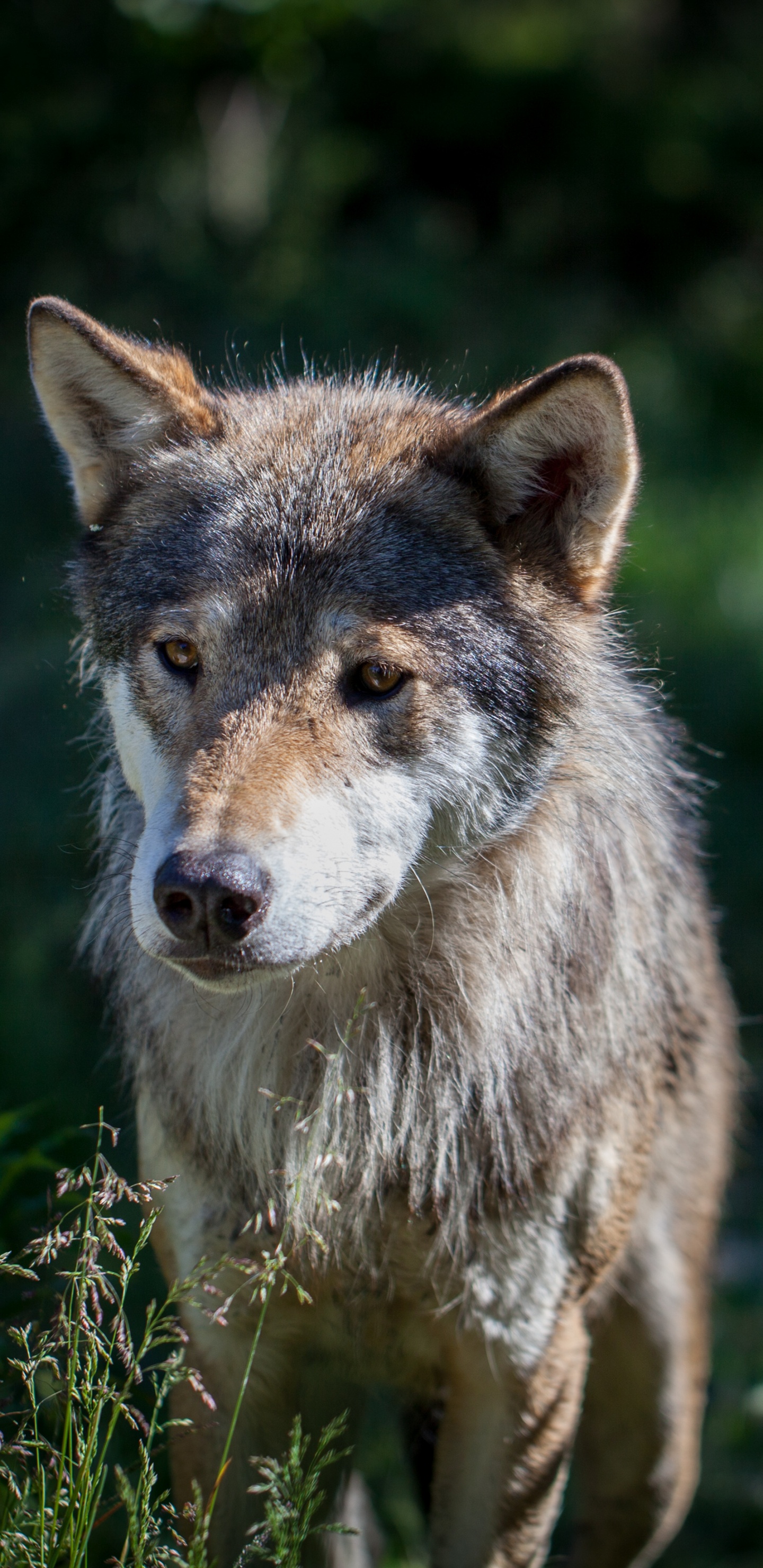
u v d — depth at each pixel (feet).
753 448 76.74
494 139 93.04
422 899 19.92
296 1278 19.58
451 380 66.54
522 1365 20.08
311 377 25.18
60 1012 32.42
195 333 62.75
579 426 19.67
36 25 58.08
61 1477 15.11
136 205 63.98
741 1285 32.73
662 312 92.22
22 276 61.11
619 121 96.07
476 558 19.88
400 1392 22.41
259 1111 19.74
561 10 106.01
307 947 17.40
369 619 18.69
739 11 114.21
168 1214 20.34
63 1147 23.65
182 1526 19.70
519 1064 19.80
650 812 21.70
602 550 20.48
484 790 19.67
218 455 20.59
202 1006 20.01
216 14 61.67
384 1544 24.38
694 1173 24.76
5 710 42.16
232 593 18.81
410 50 92.32
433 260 80.07
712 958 25.90
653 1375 24.44
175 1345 20.35
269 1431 20.44
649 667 23.08
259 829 16.96
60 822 38.01
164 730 19.10
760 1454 28.58
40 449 55.83
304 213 75.41
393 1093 20.02
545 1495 20.70
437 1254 19.65
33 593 48.85
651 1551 25.25
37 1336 18.17
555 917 20.43
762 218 97.76
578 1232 20.57
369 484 19.76
